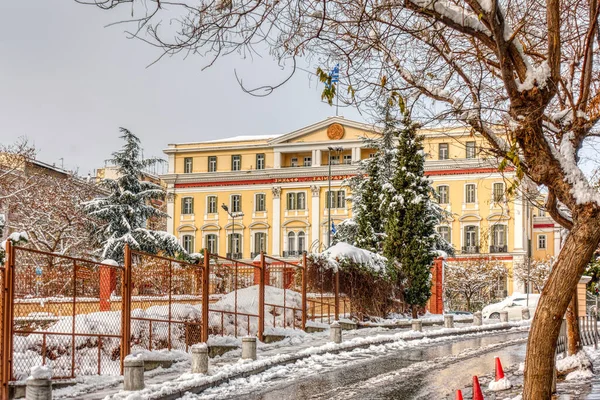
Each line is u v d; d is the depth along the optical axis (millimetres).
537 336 8734
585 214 8633
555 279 8703
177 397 14352
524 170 10023
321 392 15289
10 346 12766
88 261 15617
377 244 44594
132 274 17562
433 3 8898
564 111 10453
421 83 11180
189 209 87562
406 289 39438
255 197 85875
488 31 9258
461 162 76625
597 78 12867
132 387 14008
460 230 77812
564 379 16750
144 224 54906
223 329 22266
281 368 19078
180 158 89062
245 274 25469
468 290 71062
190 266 20438
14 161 48562
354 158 82438
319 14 9477
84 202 50531
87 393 13938
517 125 9188
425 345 26141
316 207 83562
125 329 15914
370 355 22625
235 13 8469
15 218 46438
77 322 15539
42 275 14125
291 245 84312
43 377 11531
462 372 18531
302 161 86312
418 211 40062
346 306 33688
